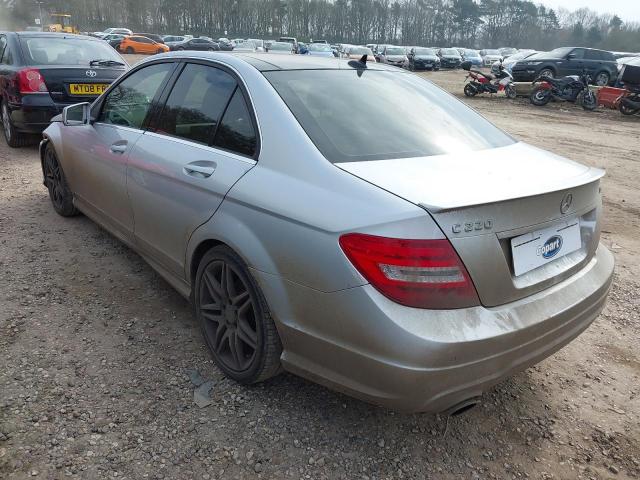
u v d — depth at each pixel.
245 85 2.73
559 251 2.36
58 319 3.21
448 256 1.93
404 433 2.48
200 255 2.84
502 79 19.88
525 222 2.12
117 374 2.75
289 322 2.26
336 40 106.19
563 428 2.59
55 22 80.56
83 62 7.31
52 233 4.50
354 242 1.99
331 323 2.10
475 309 2.01
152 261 3.43
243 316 2.59
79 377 2.71
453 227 1.94
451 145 2.62
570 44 108.25
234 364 2.70
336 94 2.75
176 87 3.25
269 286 2.30
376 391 2.04
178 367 2.84
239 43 45.56
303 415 2.54
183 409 2.53
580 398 2.81
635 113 16.25
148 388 2.66
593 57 21.56
